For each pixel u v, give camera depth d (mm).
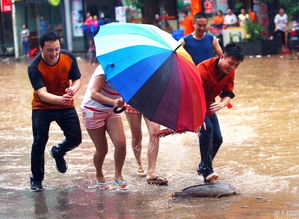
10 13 76438
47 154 17844
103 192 13703
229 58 13039
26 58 70875
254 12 56344
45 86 13656
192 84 12062
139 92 11664
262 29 53781
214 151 14617
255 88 29922
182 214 11656
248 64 44031
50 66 13477
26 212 12297
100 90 13133
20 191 14000
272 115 22266
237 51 12984
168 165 15984
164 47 12133
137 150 15156
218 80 13477
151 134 14188
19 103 29141
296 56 49281
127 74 11766
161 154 17281
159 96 11711
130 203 12672
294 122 20703
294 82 31500
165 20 63312
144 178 14914
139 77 11734
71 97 13227
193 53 15586
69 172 15625
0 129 22156
